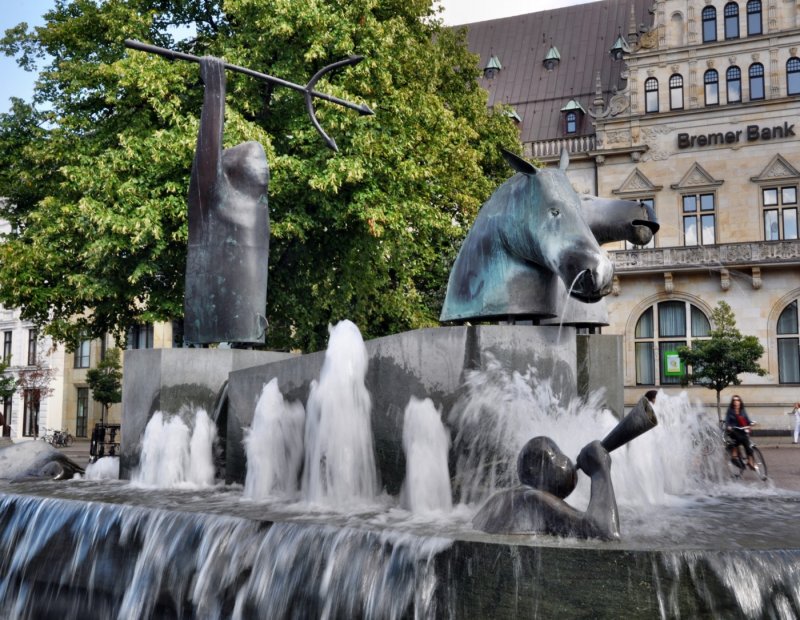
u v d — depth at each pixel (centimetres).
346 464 531
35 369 4166
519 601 332
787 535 383
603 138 3866
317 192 1552
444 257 2170
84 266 1691
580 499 490
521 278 528
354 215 1594
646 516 466
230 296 667
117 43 1745
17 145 1872
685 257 3494
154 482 643
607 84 4353
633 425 376
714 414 3394
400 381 524
